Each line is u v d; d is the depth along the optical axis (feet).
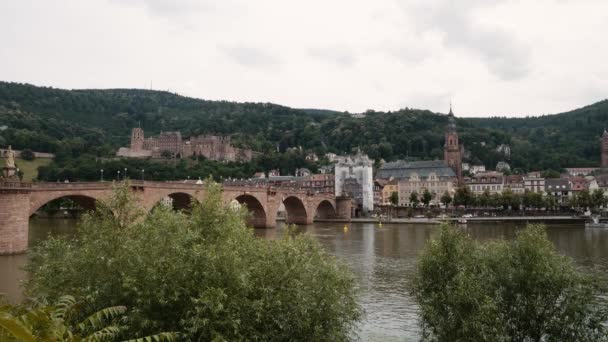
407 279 215.31
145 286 99.71
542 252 122.72
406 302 173.78
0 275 199.62
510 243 131.44
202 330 95.45
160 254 105.70
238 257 106.42
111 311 75.25
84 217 123.75
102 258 107.14
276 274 109.81
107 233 115.65
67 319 75.41
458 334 112.47
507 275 123.44
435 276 128.16
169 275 99.30
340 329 112.16
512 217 627.05
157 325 96.84
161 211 124.77
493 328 111.65
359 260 272.92
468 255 129.08
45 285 107.34
